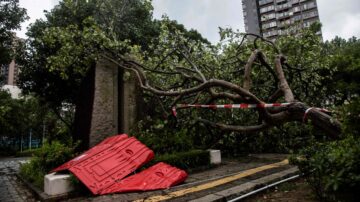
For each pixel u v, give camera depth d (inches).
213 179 264.5
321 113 219.6
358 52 705.6
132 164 263.4
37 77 638.5
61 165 290.7
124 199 207.2
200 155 336.8
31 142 1656.0
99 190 226.4
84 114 409.4
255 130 288.8
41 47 598.5
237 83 401.1
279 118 258.4
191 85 414.0
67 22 593.6
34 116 1302.9
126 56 406.6
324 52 600.4
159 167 265.3
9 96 1156.5
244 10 2805.1
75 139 431.2
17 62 633.6
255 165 341.7
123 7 564.7
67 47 363.9
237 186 224.4
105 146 282.8
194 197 202.2
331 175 127.1
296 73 409.7
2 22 587.2
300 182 245.6
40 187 274.1
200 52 412.8
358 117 132.7
